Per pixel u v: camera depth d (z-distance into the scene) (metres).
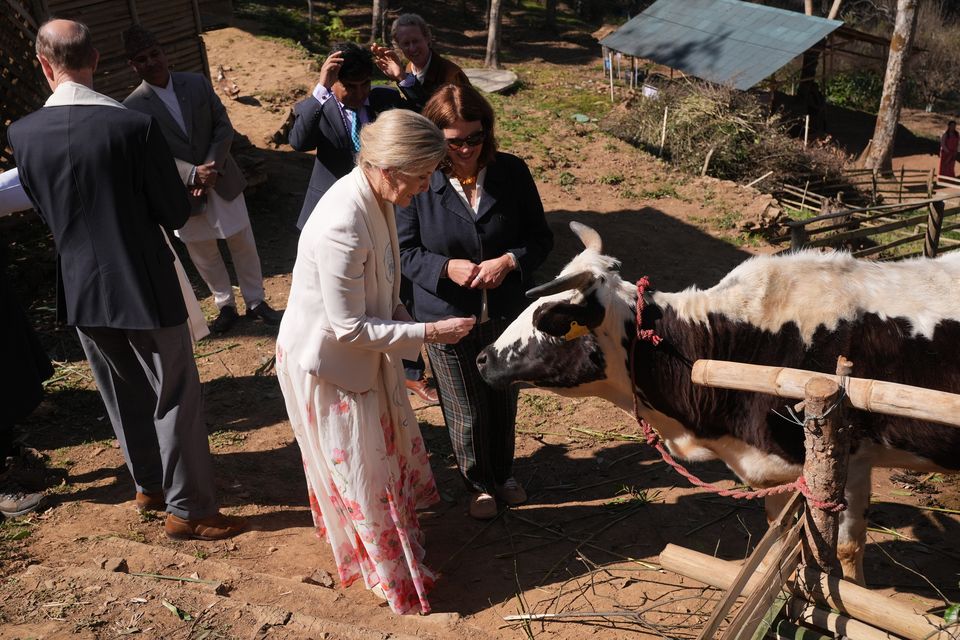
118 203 3.66
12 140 3.68
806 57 24.33
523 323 3.80
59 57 3.60
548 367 3.77
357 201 3.24
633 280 8.94
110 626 3.26
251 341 6.63
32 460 4.83
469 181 3.99
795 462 3.47
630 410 3.85
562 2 38.19
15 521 4.25
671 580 3.89
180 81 6.29
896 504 4.54
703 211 11.33
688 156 14.74
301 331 3.37
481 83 20.77
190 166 6.15
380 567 3.53
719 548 4.16
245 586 3.67
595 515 4.47
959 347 3.25
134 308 3.73
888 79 20.17
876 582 3.91
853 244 11.13
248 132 12.11
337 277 3.22
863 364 3.36
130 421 4.16
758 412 3.44
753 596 2.72
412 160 3.13
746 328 3.50
